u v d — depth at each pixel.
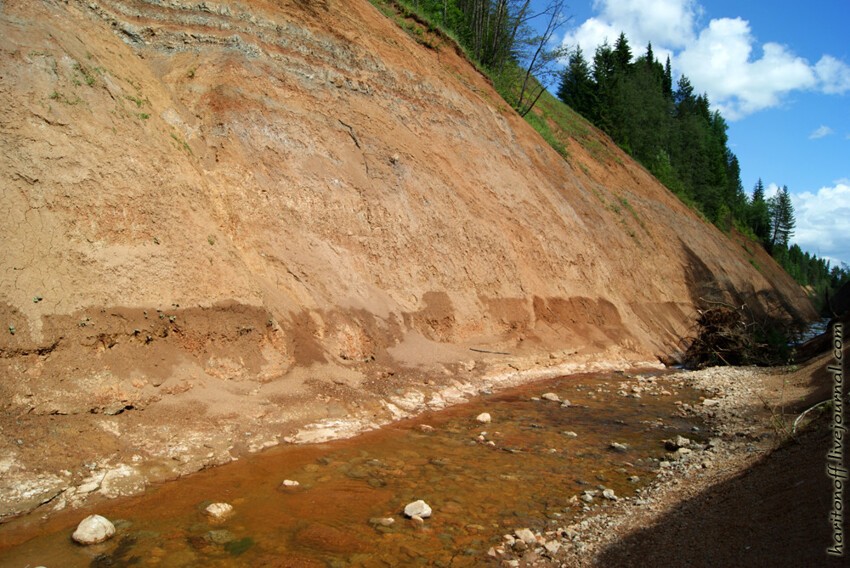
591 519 6.19
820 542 4.23
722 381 14.95
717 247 36.91
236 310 9.06
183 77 12.06
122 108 9.23
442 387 11.65
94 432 6.59
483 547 5.45
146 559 4.85
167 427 7.21
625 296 22.17
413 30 21.88
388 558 5.16
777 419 9.14
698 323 19.81
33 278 6.96
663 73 66.06
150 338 7.85
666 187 40.41
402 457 7.89
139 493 6.10
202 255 9.05
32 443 6.07
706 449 8.85
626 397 12.95
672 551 5.05
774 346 18.27
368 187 13.82
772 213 70.31
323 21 15.66
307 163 12.79
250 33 13.56
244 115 12.13
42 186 7.52
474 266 15.58
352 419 9.12
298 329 10.22
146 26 12.28
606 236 23.86
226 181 11.09
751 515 5.36
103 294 7.54
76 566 4.68
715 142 57.84
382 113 15.88
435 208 15.35
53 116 8.02
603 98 41.09
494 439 9.05
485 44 30.08
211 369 8.41
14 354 6.46
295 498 6.27
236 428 7.75
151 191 8.80
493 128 20.86
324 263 11.77
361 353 11.16
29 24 8.54
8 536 5.07
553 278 18.44
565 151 27.19
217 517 5.68
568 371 15.37
